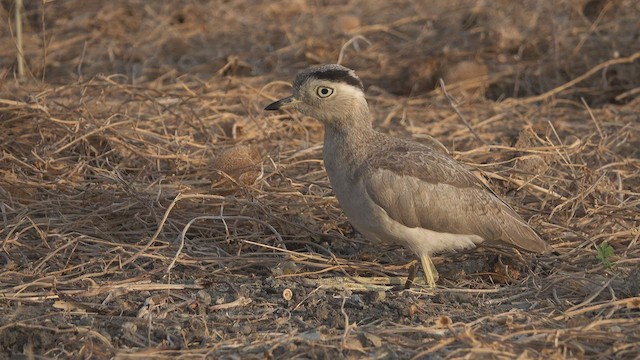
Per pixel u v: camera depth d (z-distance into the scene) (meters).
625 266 11.49
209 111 17.08
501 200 11.70
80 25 22.78
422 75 19.83
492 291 11.16
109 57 21.20
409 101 18.72
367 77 20.38
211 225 12.62
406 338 9.69
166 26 22.64
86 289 10.81
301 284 11.28
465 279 11.76
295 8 23.98
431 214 11.08
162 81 19.98
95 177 13.72
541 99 18.56
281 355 9.38
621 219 12.80
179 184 13.58
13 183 12.96
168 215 12.65
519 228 11.58
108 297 10.58
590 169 14.38
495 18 21.81
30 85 17.70
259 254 11.97
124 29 22.66
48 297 10.55
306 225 12.69
